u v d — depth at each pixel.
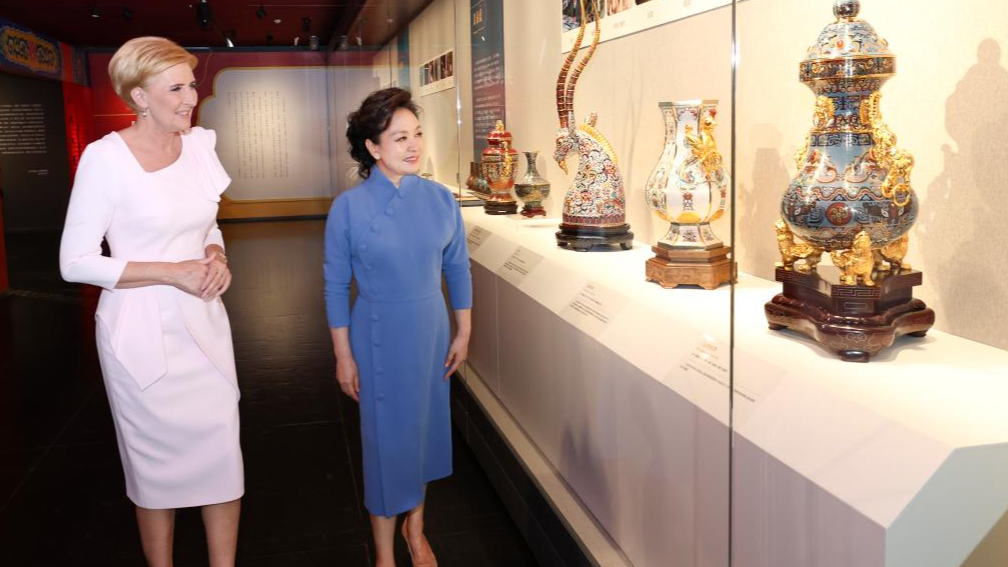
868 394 1.44
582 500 2.49
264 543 3.06
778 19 1.91
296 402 4.73
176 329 2.31
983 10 1.66
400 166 2.37
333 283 2.52
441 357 2.61
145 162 2.26
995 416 1.33
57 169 11.47
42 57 9.59
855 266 1.64
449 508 3.30
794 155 1.97
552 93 3.42
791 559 1.41
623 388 2.13
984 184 1.69
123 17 8.56
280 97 11.52
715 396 1.67
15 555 2.97
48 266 9.64
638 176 2.89
